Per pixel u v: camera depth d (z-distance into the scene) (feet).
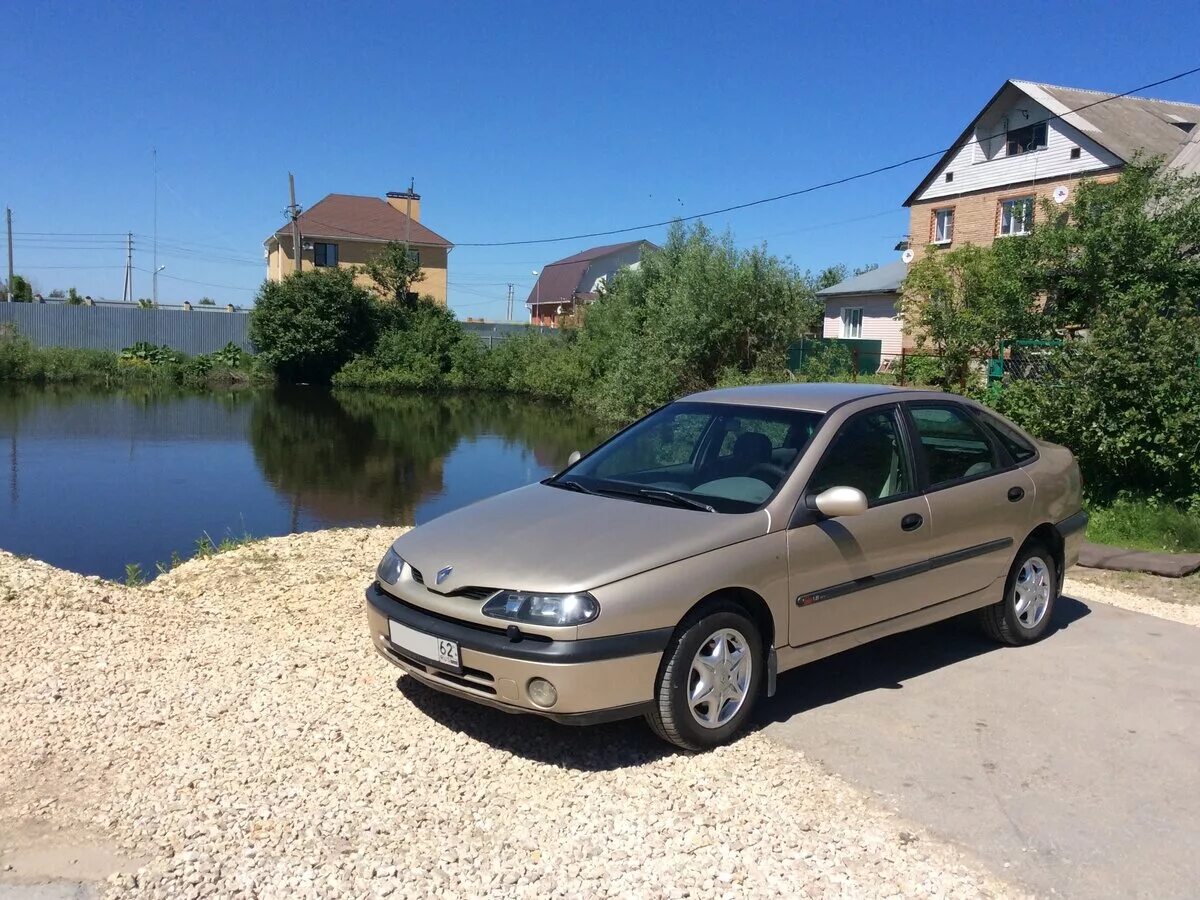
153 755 12.94
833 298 128.77
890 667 17.33
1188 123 105.19
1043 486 18.54
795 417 15.97
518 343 141.18
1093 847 11.14
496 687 12.54
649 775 12.64
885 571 15.44
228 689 15.28
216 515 42.80
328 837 10.95
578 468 17.37
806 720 14.71
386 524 41.19
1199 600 22.62
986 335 54.13
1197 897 10.20
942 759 13.38
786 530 14.15
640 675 12.50
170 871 10.25
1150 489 31.19
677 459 16.46
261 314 140.87
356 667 16.38
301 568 23.91
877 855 10.81
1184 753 13.73
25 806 11.62
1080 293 52.54
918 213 117.80
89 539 37.14
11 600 19.81
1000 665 17.43
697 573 13.03
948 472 17.02
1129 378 30.40
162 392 122.72
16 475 54.08
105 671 16.01
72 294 229.25
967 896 10.09
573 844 10.88
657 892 9.98
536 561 13.03
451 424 90.99
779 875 10.34
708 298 68.23
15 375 128.67
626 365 74.18
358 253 179.11
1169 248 49.42
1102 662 17.69
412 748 13.26
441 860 10.50
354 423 89.97
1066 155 97.71
